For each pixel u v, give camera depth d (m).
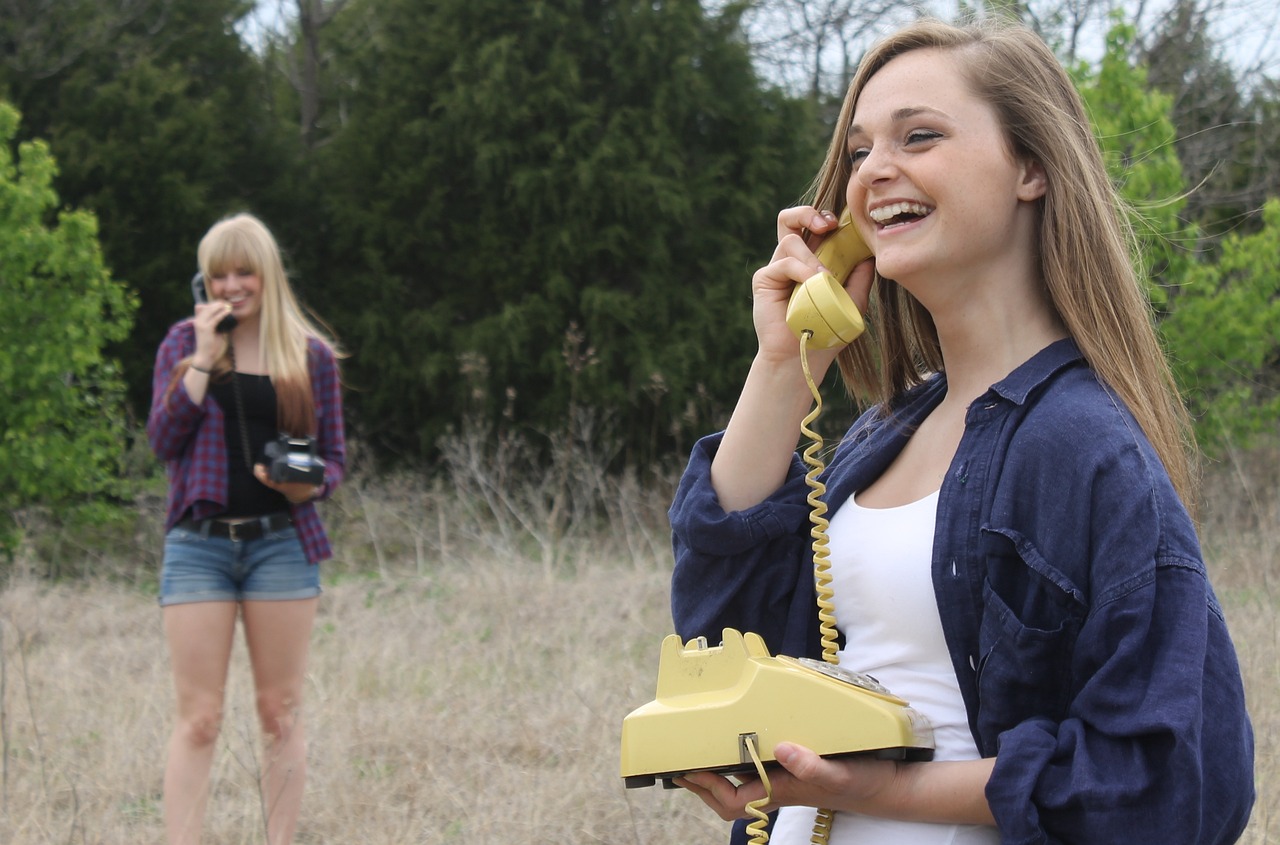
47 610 8.46
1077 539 1.55
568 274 14.88
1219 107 17.98
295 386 3.88
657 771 1.66
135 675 6.62
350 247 15.71
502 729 5.28
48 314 10.59
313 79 19.08
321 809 4.43
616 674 5.98
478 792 4.53
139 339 14.80
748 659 1.66
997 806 1.49
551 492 11.70
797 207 2.01
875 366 2.08
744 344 14.97
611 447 14.44
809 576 1.89
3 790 4.34
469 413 14.55
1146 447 1.58
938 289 1.78
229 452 3.82
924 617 1.71
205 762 3.78
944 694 1.70
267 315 3.92
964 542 1.65
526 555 10.11
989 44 1.76
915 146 1.74
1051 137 1.72
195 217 14.93
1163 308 10.55
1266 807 3.71
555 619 7.48
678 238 15.31
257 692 3.96
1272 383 12.99
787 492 1.94
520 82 14.94
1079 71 10.77
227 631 3.82
